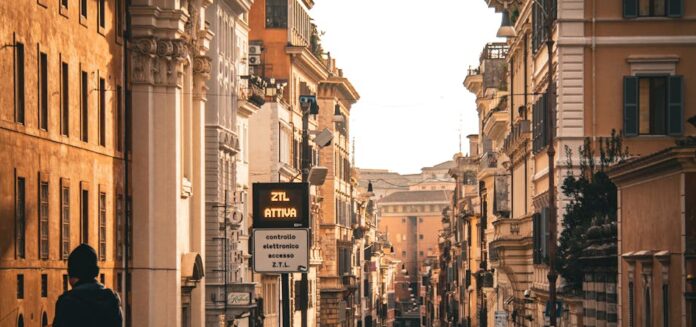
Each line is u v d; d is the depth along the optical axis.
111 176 99.56
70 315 35.97
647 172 70.94
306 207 91.44
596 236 87.50
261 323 167.88
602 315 85.38
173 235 107.81
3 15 74.94
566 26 104.38
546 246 114.31
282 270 91.56
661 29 103.44
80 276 36.88
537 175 120.00
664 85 103.12
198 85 121.19
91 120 94.25
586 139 102.50
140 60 106.94
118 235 101.88
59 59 86.06
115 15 101.06
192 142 120.62
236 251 147.38
